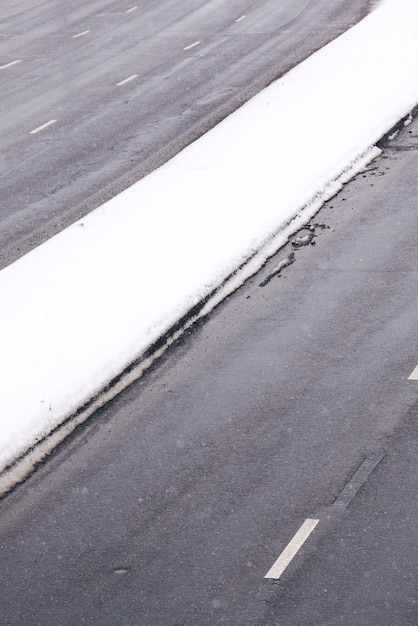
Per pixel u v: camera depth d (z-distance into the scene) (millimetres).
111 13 37938
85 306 15273
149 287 15695
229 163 20219
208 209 18203
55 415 12969
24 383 13523
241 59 29312
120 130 24359
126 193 19562
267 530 10664
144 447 12422
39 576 10414
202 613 9625
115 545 10734
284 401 13000
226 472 11734
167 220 17906
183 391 13508
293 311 15227
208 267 16266
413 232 17297
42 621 9781
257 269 16578
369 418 12422
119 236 17516
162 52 31422
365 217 18078
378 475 11344
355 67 25469
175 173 20156
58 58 32344
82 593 10094
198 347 14531
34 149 23875
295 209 18281
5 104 28062
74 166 22297
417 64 25250
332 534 10484
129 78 28969
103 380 13664
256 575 10031
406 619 9266
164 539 10727
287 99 23844
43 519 11328
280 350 14203
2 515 11500
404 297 15227
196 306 15383
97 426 12945
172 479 11742
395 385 13031
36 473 12164
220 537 10641
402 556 10062
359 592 9648
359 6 33719
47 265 16812
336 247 17094
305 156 20281
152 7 38125
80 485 11844
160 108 25703
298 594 9719
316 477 11438
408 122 22375
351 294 15508
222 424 12680
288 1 36156
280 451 11984
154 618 9633
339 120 22047
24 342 14461
